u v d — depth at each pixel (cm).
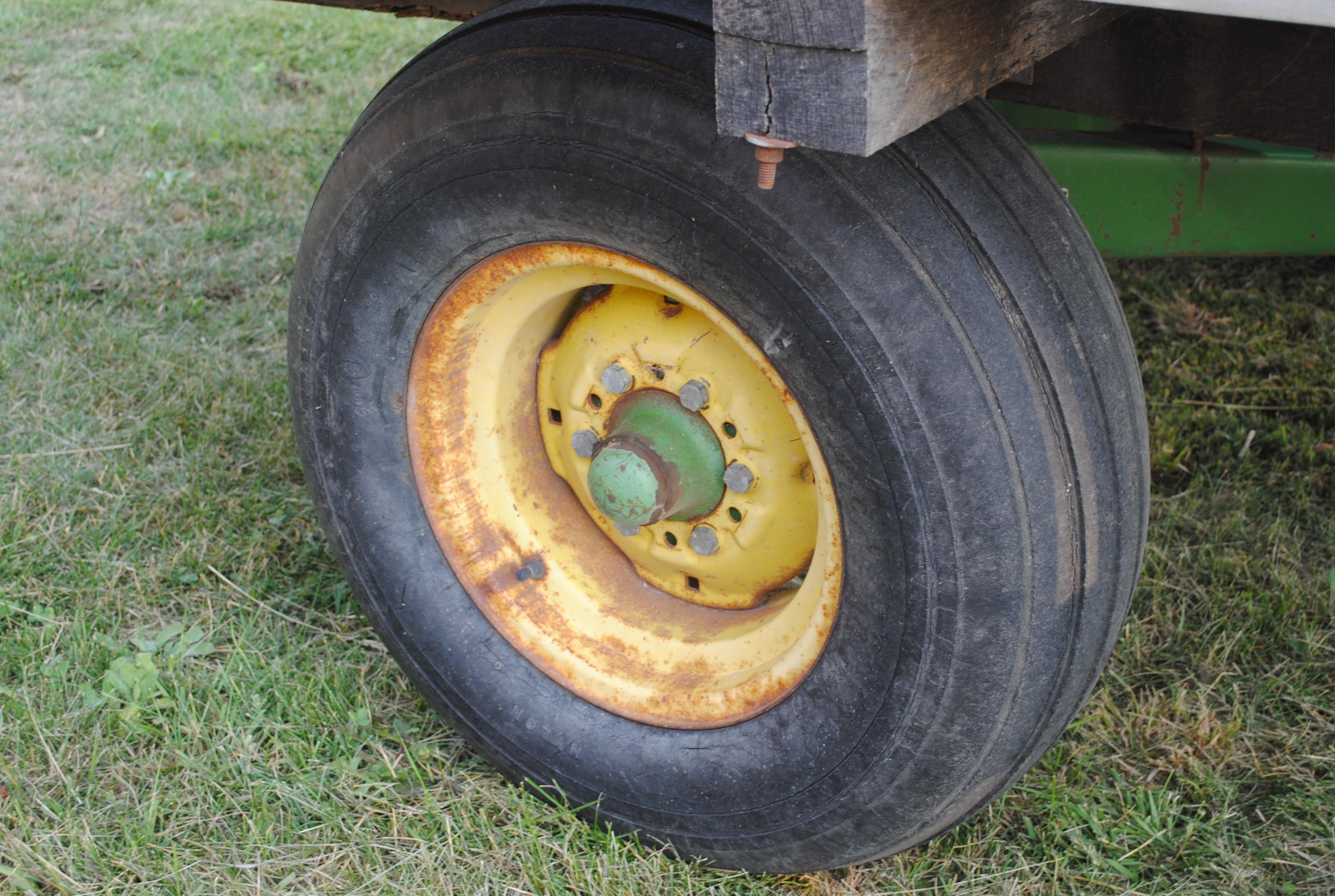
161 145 522
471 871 200
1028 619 154
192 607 264
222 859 200
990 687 157
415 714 236
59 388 335
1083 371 156
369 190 185
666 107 150
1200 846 203
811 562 181
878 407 147
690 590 205
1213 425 329
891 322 144
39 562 270
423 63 181
